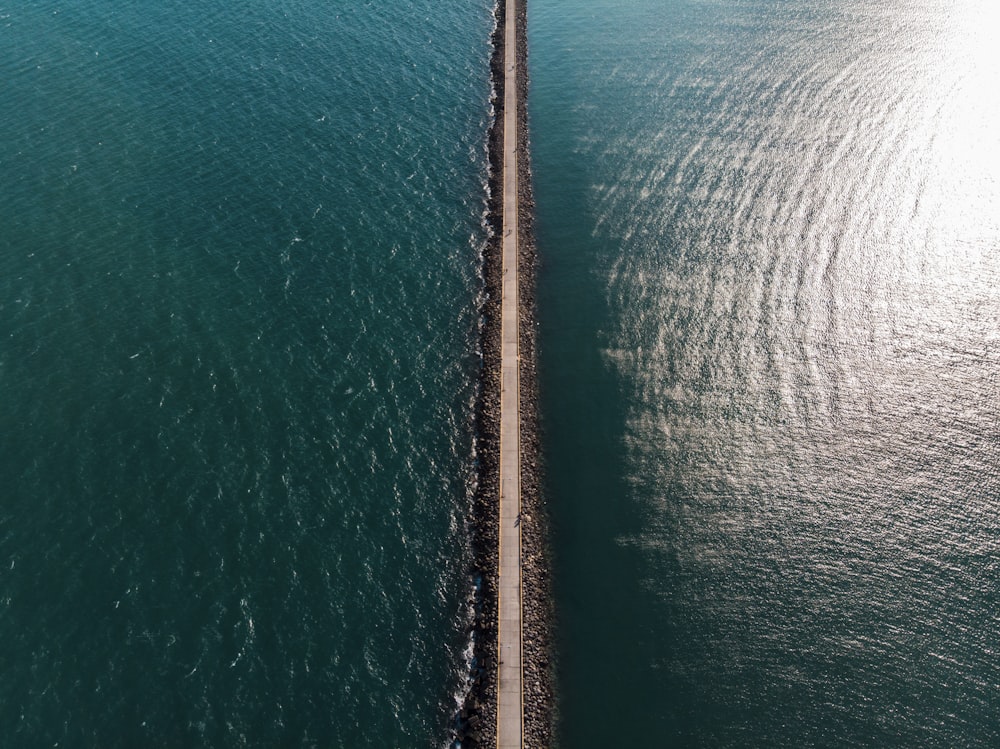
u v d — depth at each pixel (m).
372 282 72.31
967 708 46.28
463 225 78.88
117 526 54.47
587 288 72.06
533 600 52.34
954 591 50.94
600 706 47.66
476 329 69.19
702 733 46.25
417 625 51.03
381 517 56.19
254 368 64.44
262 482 57.34
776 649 49.25
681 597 51.91
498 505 57.28
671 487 57.50
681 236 75.56
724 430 60.38
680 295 70.19
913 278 69.12
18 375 62.91
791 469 57.69
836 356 64.12
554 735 46.78
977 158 80.19
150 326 66.94
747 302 68.81
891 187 77.75
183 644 49.19
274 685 47.94
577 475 58.72
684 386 63.47
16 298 68.69
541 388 64.62
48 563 52.53
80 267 71.62
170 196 79.50
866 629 49.69
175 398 61.97
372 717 47.06
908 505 55.16
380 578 53.03
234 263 72.81
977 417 59.53
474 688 48.66
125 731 45.88
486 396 64.12
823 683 47.69
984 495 55.22
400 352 66.75
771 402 61.72
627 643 50.06
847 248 72.12
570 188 82.69
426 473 58.88
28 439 58.91
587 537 55.25
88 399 61.53
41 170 81.88
